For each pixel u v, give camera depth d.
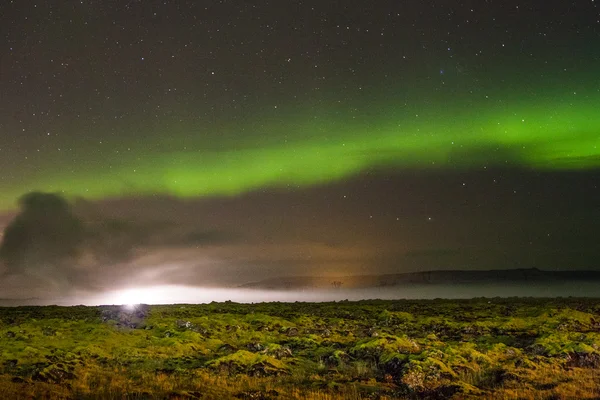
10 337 36.56
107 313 49.72
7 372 26.66
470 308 60.31
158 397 22.61
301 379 26.98
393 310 58.38
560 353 31.06
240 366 28.62
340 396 23.42
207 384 25.39
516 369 28.00
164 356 31.64
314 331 42.78
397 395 24.28
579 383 25.09
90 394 23.11
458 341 37.44
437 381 25.81
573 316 47.16
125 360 30.20
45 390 23.36
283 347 32.81
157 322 43.81
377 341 33.00
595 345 31.77
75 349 32.12
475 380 26.36
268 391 23.97
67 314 51.12
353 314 54.84
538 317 47.44
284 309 60.34
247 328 43.53
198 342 36.22
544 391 23.84
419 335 40.28
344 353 31.45
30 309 58.34
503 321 46.22
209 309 58.16
